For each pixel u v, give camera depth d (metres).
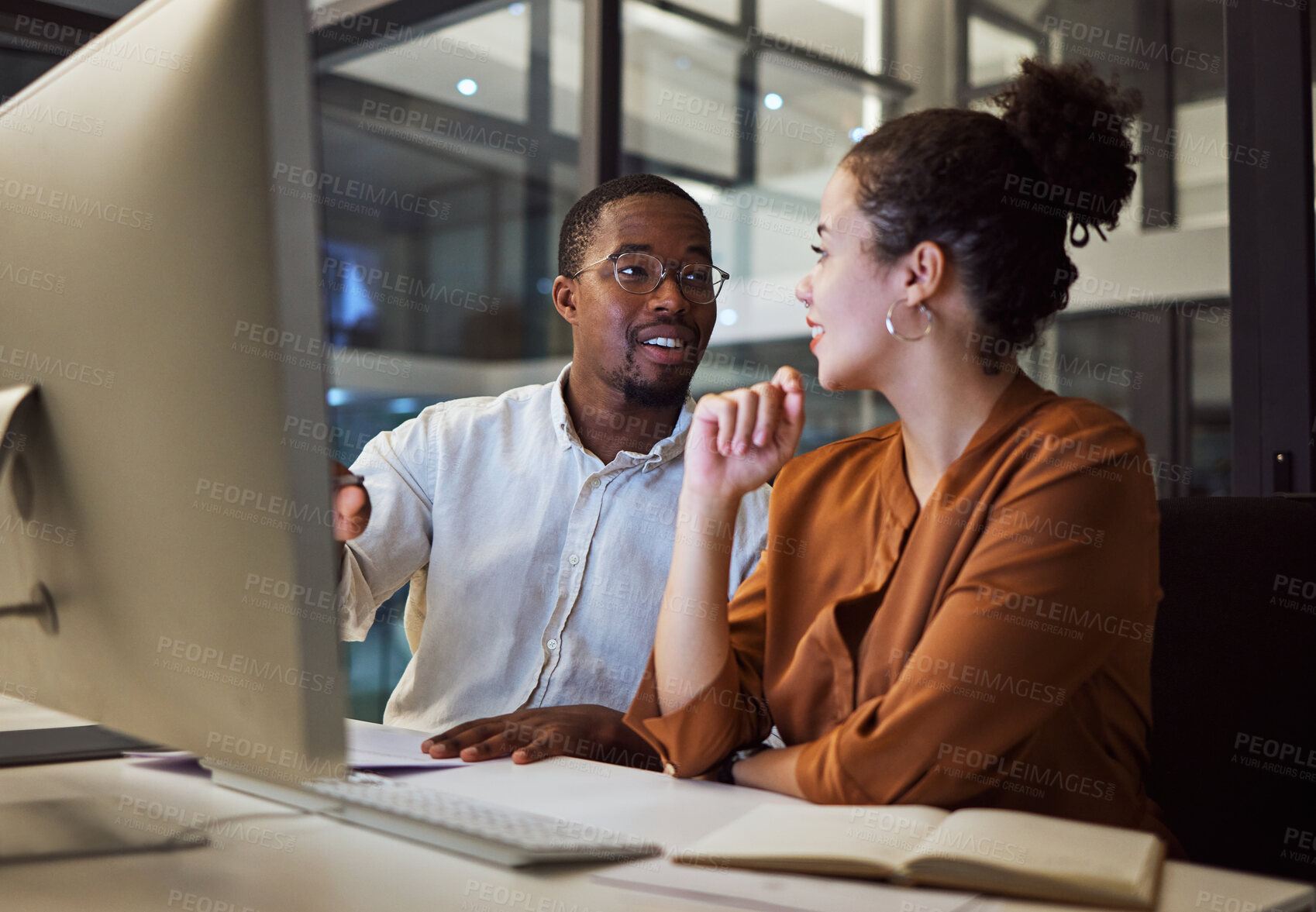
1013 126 1.01
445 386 8.67
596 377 1.46
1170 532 1.24
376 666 5.23
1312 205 1.74
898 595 1.02
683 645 1.03
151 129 0.61
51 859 0.64
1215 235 3.77
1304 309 1.74
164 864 0.63
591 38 2.88
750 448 1.05
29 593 0.79
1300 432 1.74
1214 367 3.86
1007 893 0.58
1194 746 1.18
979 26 4.78
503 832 0.65
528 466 1.49
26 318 0.74
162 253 0.61
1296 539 1.18
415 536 1.50
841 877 0.62
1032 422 0.99
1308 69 1.73
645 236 1.42
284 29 0.55
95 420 0.69
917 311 1.01
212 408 0.59
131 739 0.97
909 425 1.06
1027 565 0.90
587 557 1.43
